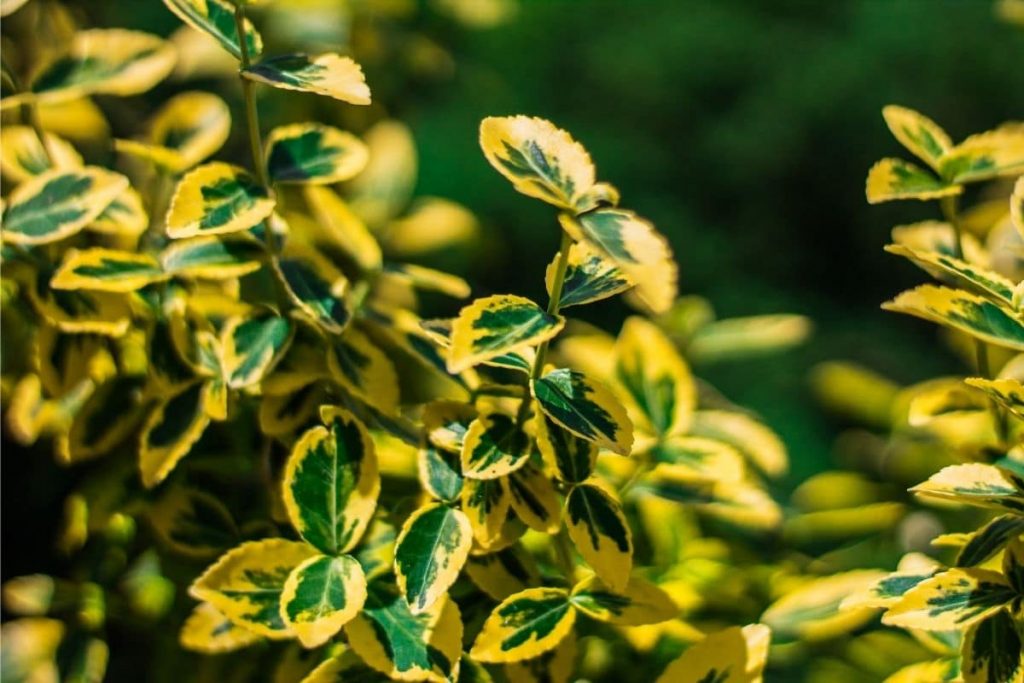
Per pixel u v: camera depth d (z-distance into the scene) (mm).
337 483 631
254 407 700
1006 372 709
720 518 779
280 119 1039
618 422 608
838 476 821
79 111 796
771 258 3434
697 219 3426
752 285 3277
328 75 626
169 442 667
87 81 690
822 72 3408
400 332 691
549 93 3402
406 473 692
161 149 712
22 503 804
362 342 671
